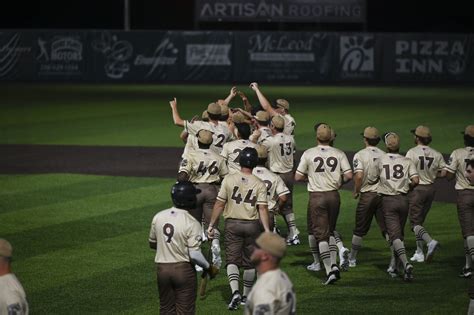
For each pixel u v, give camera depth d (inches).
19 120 3668.8
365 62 5561.0
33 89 5088.6
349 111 4047.7
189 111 4001.0
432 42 5506.9
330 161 1492.4
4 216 1941.4
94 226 1860.2
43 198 2133.4
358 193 1535.4
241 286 1480.1
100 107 4156.0
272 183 1461.6
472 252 1498.5
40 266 1566.2
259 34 5541.3
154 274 1524.4
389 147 1523.1
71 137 3206.2
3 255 890.1
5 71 5556.1
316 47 5556.1
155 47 5561.0
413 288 1469.0
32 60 5551.2
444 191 2282.2
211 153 1545.3
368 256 1681.8
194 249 1113.4
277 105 1891.0
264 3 5826.8
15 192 2203.5
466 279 1521.9
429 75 5536.4
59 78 5565.9
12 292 885.8
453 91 5108.3
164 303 1151.6
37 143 3056.1
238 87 5285.4
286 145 1731.1
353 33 5551.2
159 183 2335.1
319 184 1494.8
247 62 5565.9
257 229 1339.8
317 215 1491.1
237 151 1603.1
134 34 5556.1
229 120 1736.0
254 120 1749.5
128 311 1328.7
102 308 1343.5
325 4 5802.2
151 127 3489.2
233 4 5846.5
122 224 1879.9
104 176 2431.1
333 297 1417.3
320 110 4074.8
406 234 1854.1
